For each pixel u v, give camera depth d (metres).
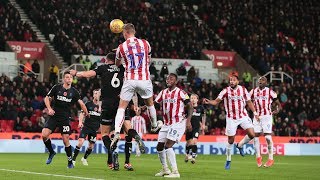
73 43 59.03
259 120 30.31
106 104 23.08
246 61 66.81
